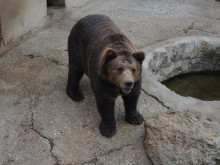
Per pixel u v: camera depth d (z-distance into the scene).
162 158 3.64
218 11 9.08
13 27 6.36
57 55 6.16
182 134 3.75
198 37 7.21
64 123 4.39
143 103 4.79
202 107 4.70
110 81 3.68
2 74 5.51
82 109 4.66
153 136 3.87
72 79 4.80
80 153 3.93
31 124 4.37
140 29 7.64
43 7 7.31
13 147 4.01
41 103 4.78
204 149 3.63
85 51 4.37
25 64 5.83
